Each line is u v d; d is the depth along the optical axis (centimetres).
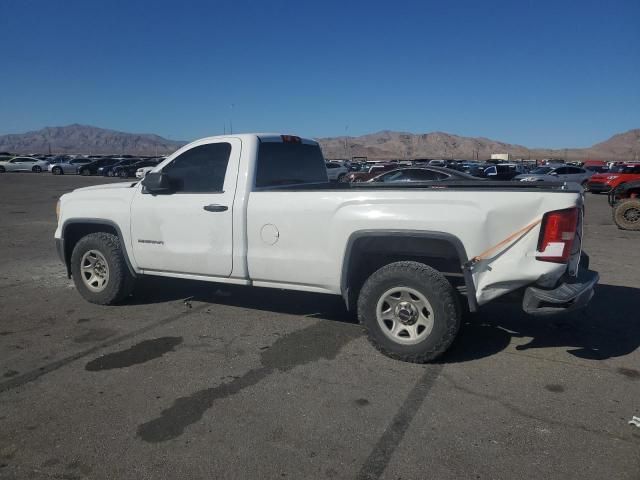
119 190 603
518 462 313
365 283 463
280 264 503
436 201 437
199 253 544
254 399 392
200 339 516
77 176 4756
